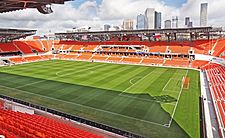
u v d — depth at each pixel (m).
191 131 24.02
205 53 75.44
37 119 20.25
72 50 103.38
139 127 25.03
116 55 90.19
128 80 49.19
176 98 35.72
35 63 79.56
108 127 24.61
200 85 44.59
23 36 109.44
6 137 11.23
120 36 103.81
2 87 42.56
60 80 49.06
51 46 111.31
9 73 58.31
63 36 115.81
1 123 14.16
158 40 95.50
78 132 17.67
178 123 26.08
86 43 107.44
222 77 47.97
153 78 51.34
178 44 85.31
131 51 88.75
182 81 47.94
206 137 22.56
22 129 14.24
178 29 84.75
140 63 77.62
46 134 13.91
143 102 33.72
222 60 62.50
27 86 43.31
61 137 13.64
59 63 79.19
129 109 30.70
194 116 28.16
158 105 32.38
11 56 89.81
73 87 42.56
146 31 90.50
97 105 32.31
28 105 31.25
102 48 98.19
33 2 22.11
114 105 32.34
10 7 24.64
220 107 30.73
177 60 76.00
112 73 58.12
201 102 33.66
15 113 21.03
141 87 42.81
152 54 83.94
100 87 42.69
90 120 26.70
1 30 93.94
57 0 23.92
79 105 32.28
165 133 23.61
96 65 73.69
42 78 51.28
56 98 35.56
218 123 25.83
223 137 22.14
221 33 90.31
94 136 17.28
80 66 71.31
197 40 85.88
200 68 64.81
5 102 31.88
